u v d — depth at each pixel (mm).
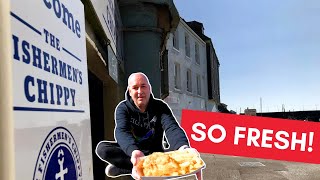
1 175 784
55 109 1157
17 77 853
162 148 3061
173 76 19922
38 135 972
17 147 823
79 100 1546
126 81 6469
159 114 3109
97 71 4402
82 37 1727
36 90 982
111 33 4535
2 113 800
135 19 6332
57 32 1250
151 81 6496
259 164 12430
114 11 5055
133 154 2703
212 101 30641
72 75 1446
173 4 6664
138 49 6465
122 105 3074
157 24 6566
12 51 829
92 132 4570
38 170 960
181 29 22188
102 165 4773
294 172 10891
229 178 10008
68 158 1285
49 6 1165
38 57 1020
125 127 3004
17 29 869
